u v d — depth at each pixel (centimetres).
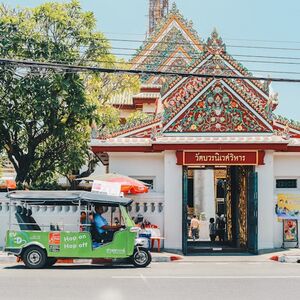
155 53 3834
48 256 1709
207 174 3825
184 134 2294
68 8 2797
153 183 2361
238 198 2561
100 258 1755
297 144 2306
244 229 2441
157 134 2277
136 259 1770
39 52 2606
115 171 2353
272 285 1330
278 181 2380
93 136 2348
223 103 2311
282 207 2306
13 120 2611
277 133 2289
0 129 2706
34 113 2609
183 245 2242
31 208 2009
